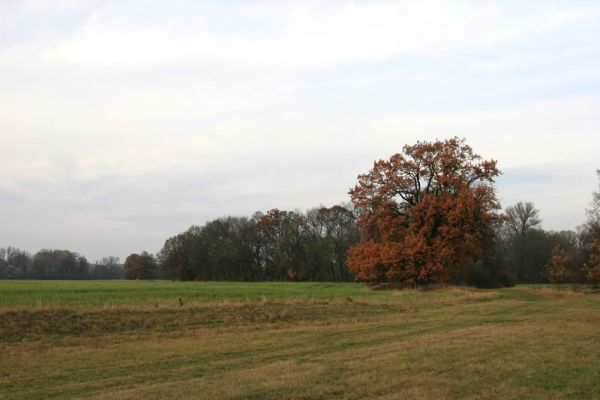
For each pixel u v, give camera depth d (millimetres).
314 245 105562
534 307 29422
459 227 52500
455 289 46219
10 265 163875
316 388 10148
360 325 22328
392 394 9727
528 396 9562
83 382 11438
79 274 176625
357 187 59188
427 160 56219
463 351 14000
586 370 11617
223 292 47375
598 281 39312
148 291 47812
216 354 14945
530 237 88062
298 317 25938
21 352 15711
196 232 125500
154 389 10352
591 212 42750
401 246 54094
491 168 55500
